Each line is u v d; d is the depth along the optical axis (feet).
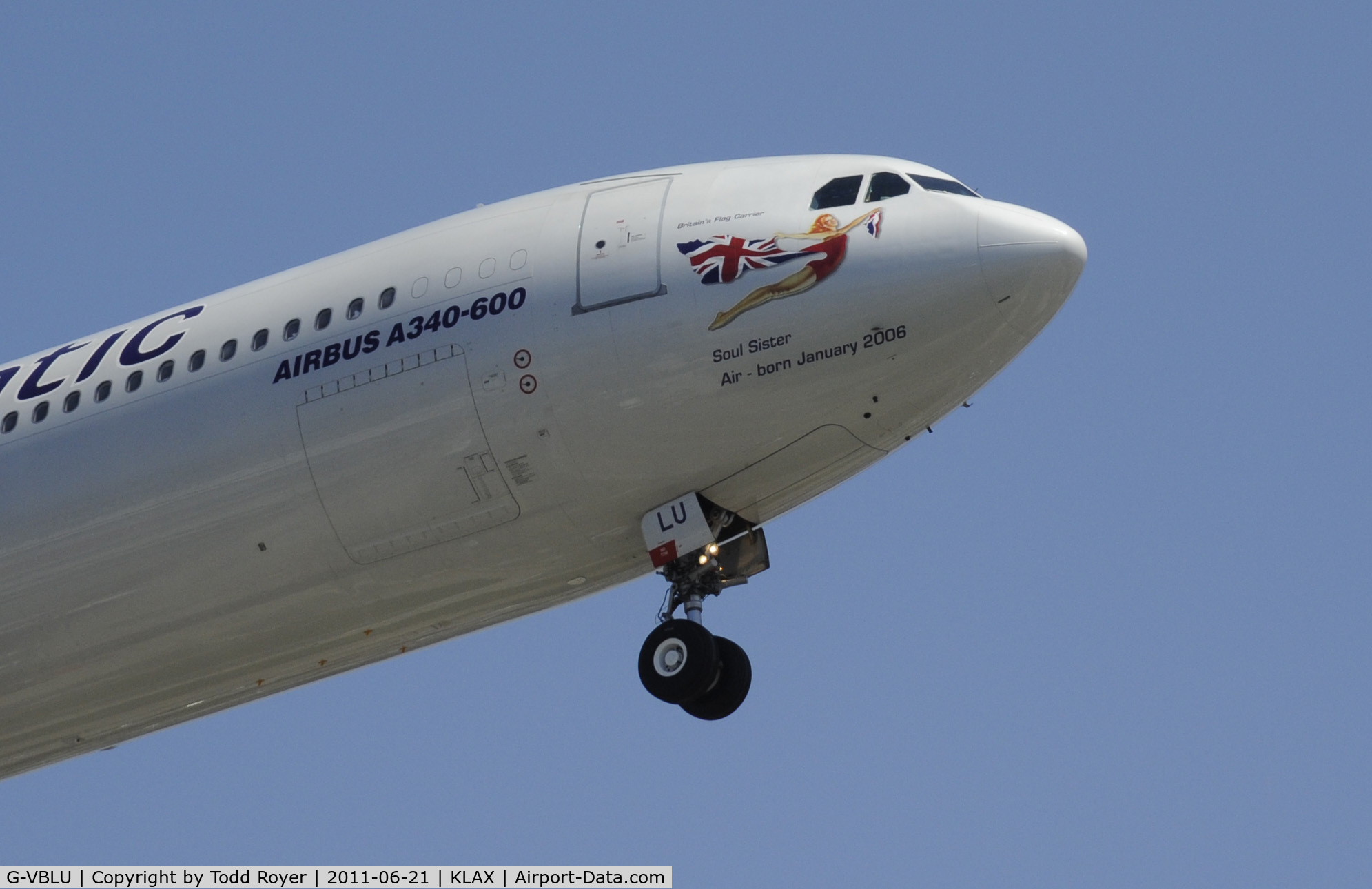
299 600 320.91
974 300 290.35
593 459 299.38
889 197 302.86
